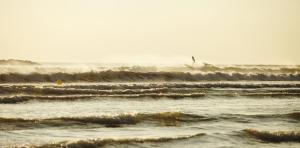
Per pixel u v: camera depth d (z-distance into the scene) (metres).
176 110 45.16
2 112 40.53
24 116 38.53
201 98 56.50
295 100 58.56
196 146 30.66
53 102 48.91
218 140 32.59
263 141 33.75
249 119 41.72
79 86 62.06
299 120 43.00
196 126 37.59
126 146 29.53
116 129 35.25
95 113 41.94
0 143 28.38
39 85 61.78
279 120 42.19
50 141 29.55
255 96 60.03
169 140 31.28
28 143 28.70
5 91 54.00
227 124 39.00
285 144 33.44
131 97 53.81
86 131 33.91
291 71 112.19
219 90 66.31
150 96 54.78
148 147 29.78
